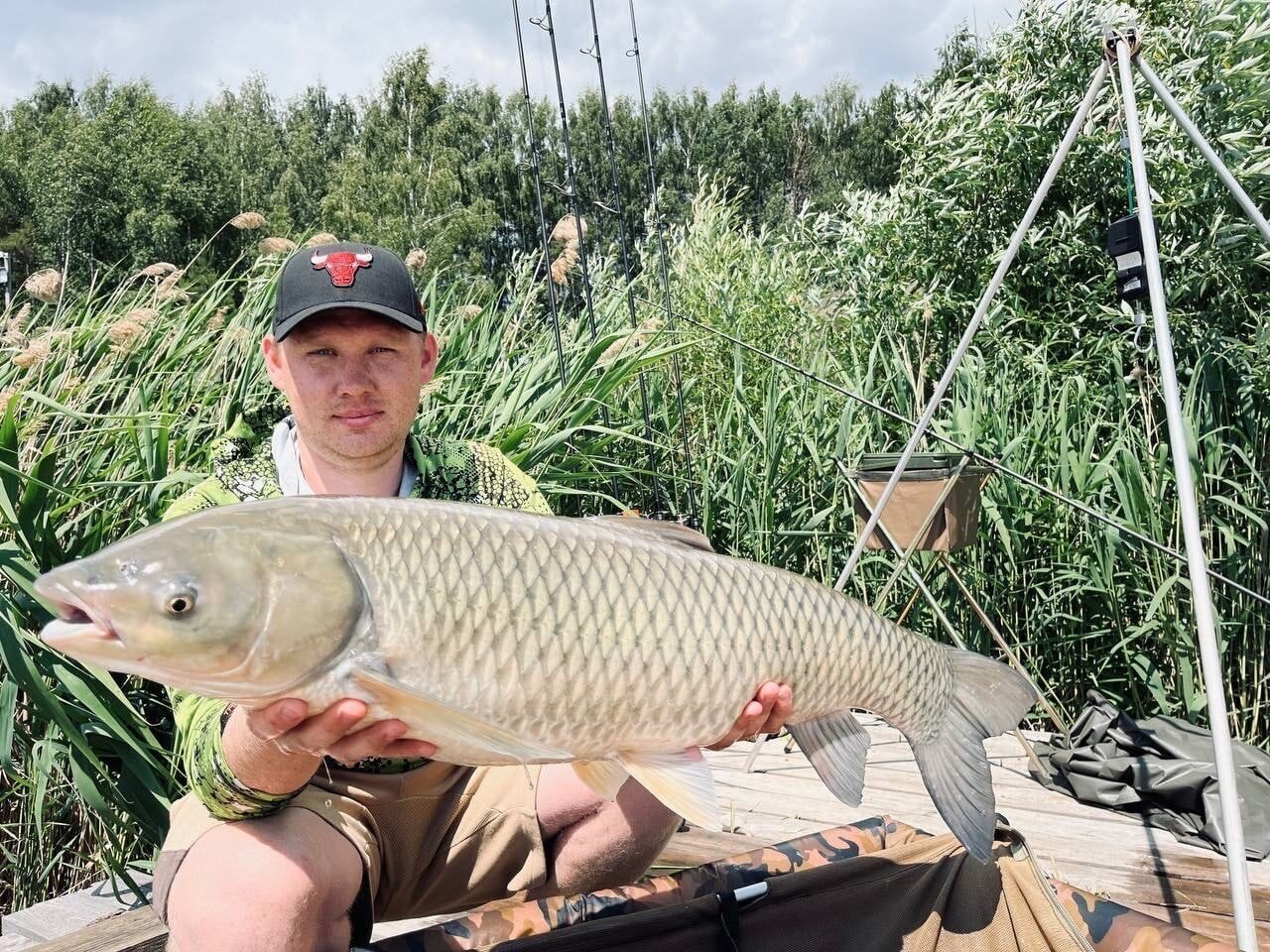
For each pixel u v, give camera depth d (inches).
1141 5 248.2
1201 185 216.7
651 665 63.5
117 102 1234.6
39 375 151.3
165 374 162.2
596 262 311.9
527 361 197.0
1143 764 132.2
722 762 159.6
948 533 145.9
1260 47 224.2
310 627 56.2
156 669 55.8
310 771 67.0
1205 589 93.5
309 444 83.1
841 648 70.2
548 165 1438.2
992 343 242.1
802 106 1834.4
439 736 58.7
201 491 84.1
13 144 1407.5
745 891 75.7
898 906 79.8
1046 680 183.3
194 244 1205.1
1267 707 162.1
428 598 58.7
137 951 88.2
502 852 83.7
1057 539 182.4
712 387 253.1
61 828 127.0
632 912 75.0
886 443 205.3
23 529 115.8
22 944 104.3
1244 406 181.9
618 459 207.0
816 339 272.1
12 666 102.0
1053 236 239.1
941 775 74.4
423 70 1541.6
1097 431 204.8
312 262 79.1
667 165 1651.1
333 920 71.7
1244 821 122.7
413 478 88.2
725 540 212.1
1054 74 247.0
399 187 1321.4
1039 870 76.1
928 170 274.5
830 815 136.6
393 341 80.8
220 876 66.9
